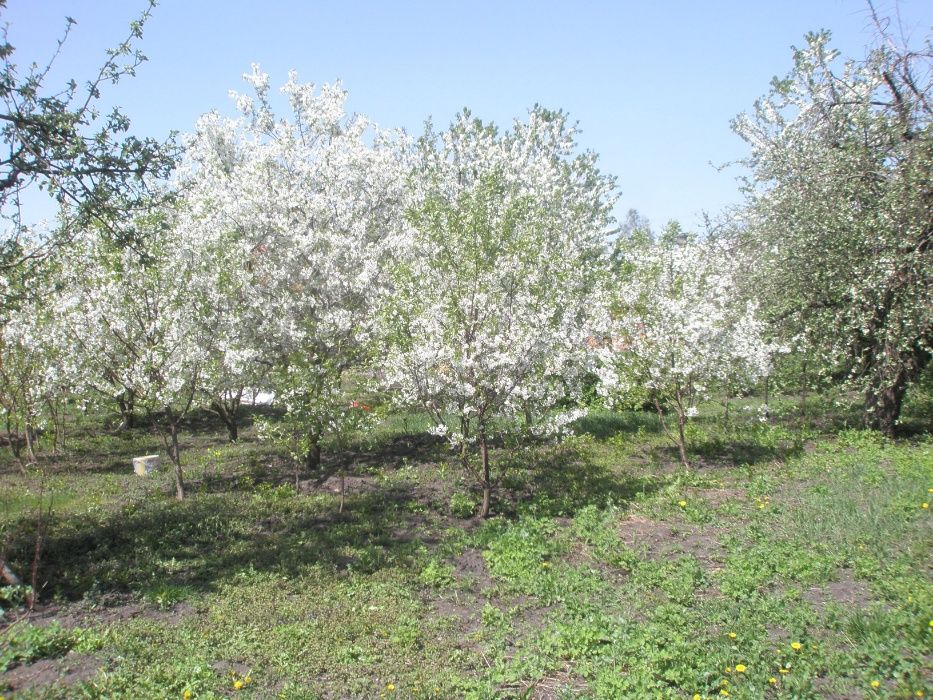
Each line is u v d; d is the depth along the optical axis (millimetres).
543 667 4602
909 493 7824
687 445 11648
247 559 6602
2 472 10805
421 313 7992
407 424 13367
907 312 9562
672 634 4832
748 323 10266
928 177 9312
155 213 8422
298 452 10234
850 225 10219
